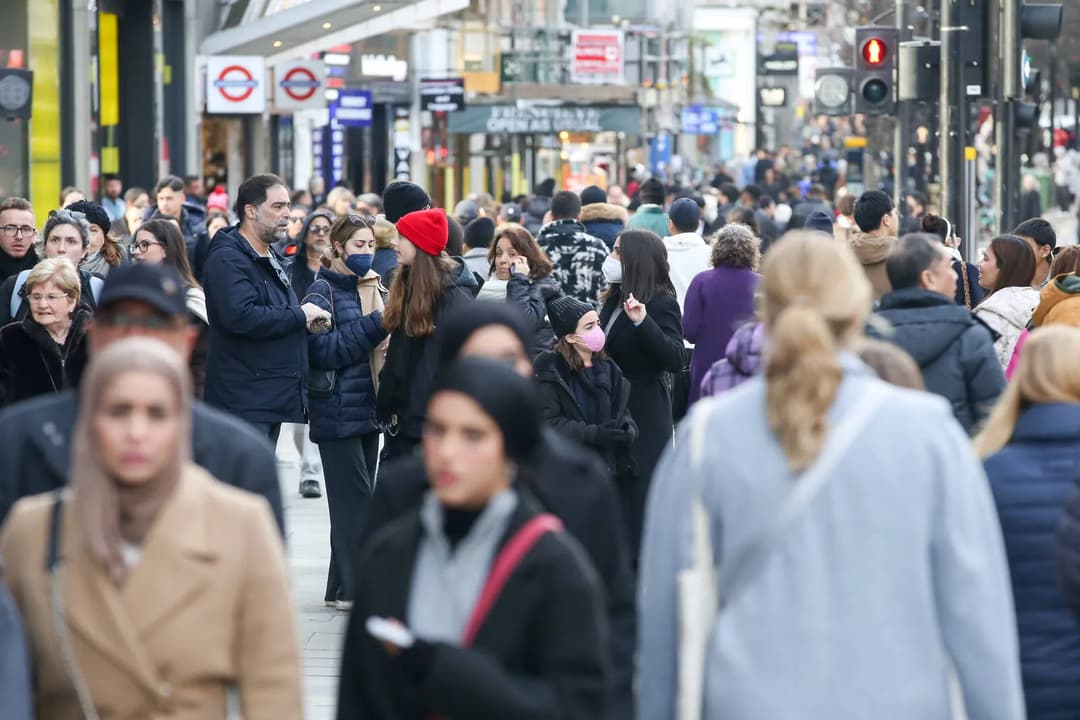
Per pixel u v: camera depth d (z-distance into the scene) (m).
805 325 11.45
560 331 23.42
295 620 11.62
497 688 10.40
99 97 69.69
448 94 101.06
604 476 12.84
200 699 11.24
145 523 11.23
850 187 104.12
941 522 11.47
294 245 43.12
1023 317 25.31
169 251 28.45
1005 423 14.99
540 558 10.70
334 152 106.62
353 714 11.12
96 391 10.97
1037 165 138.62
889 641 11.28
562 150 135.12
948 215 43.88
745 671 11.30
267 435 25.08
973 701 11.52
